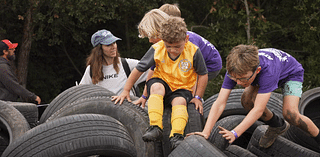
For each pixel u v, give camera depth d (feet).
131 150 9.18
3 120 11.48
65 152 8.02
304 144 11.17
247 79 7.43
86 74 13.65
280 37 44.65
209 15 43.01
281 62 8.48
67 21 38.04
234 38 37.22
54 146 8.04
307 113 13.34
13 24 41.73
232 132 7.33
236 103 13.00
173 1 40.27
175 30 7.52
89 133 8.40
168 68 8.57
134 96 12.39
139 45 42.34
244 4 39.88
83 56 48.06
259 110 7.66
